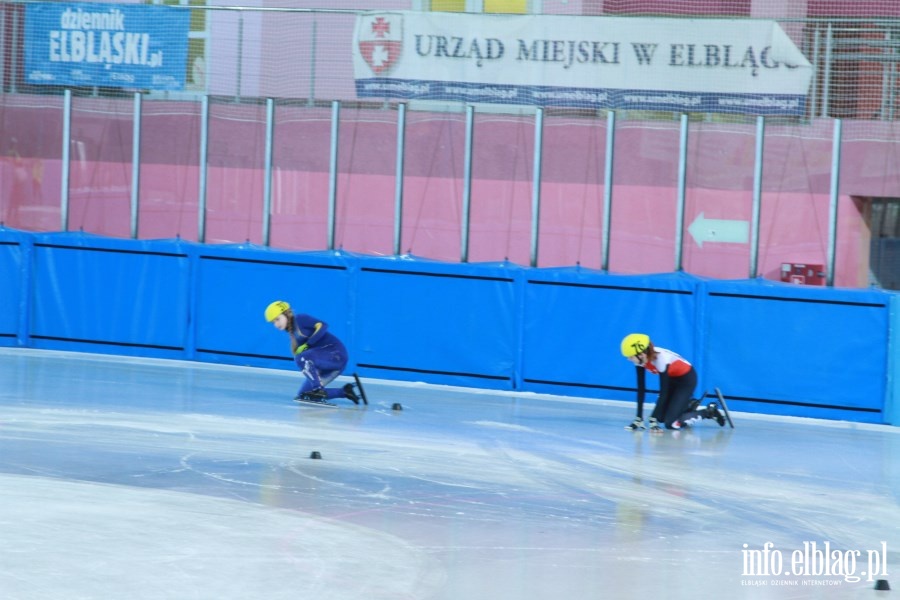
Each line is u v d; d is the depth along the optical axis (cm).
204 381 2216
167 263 2508
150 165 2906
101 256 2552
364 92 2755
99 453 1495
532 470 1514
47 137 2950
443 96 2698
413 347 2355
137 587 942
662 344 2200
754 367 2152
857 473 1591
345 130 2816
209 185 2878
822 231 2608
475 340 2314
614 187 2698
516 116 2727
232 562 1025
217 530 1134
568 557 1096
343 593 950
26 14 2914
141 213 2914
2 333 2598
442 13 2684
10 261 2592
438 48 2692
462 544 1128
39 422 1691
